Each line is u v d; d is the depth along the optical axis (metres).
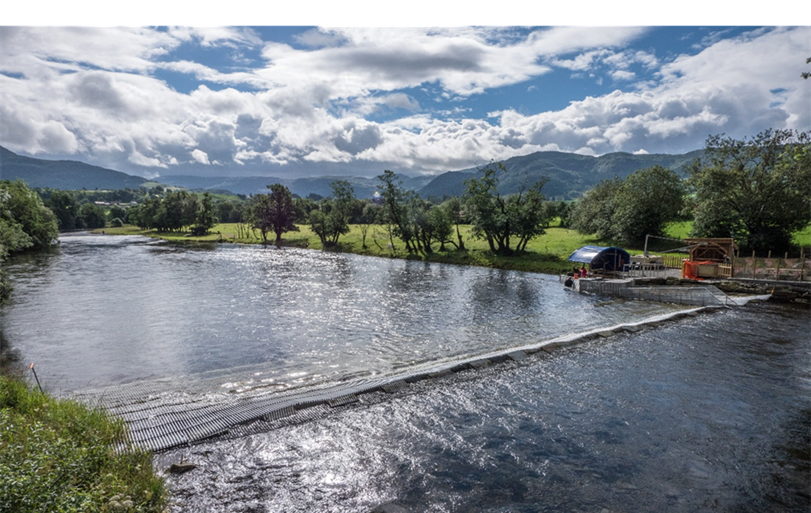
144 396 17.64
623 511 10.96
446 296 42.78
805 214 51.84
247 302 39.44
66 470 8.94
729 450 13.87
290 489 11.54
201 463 12.52
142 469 11.20
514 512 10.86
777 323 30.48
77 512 7.16
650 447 14.04
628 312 35.22
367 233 115.12
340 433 14.65
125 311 35.38
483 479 12.24
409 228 85.88
